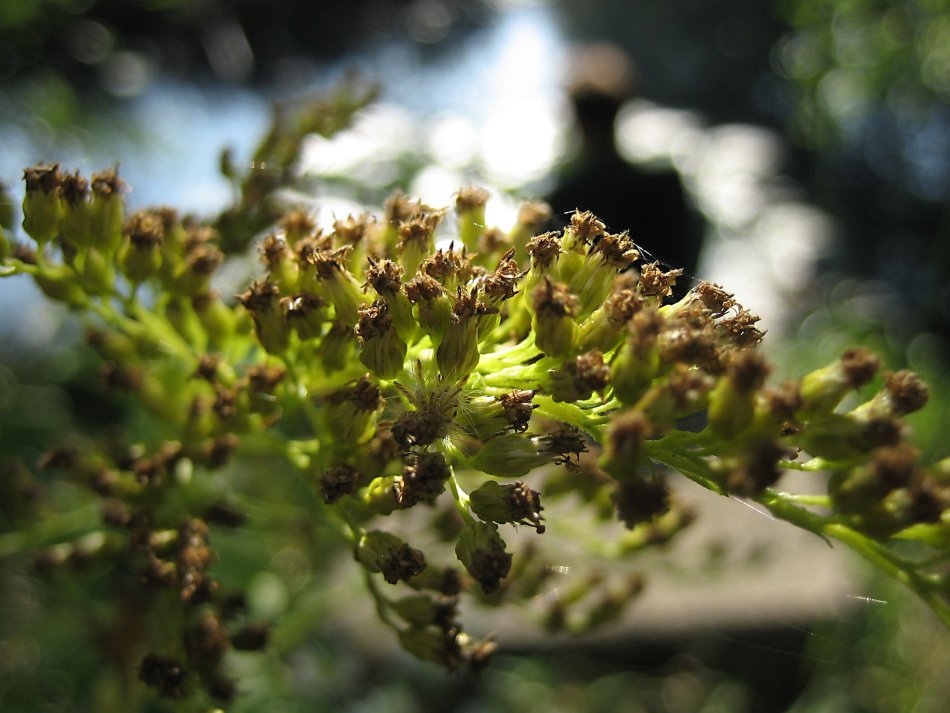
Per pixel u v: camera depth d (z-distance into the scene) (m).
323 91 0.12
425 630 0.07
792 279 0.34
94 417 0.16
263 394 0.08
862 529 0.05
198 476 0.09
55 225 0.08
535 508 0.06
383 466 0.07
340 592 0.14
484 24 0.43
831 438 0.06
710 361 0.06
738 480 0.05
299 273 0.07
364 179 0.15
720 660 0.21
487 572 0.06
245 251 0.10
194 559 0.08
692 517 0.10
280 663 0.14
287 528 0.12
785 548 0.22
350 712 0.17
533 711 0.20
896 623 0.21
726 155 0.38
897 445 0.06
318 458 0.07
